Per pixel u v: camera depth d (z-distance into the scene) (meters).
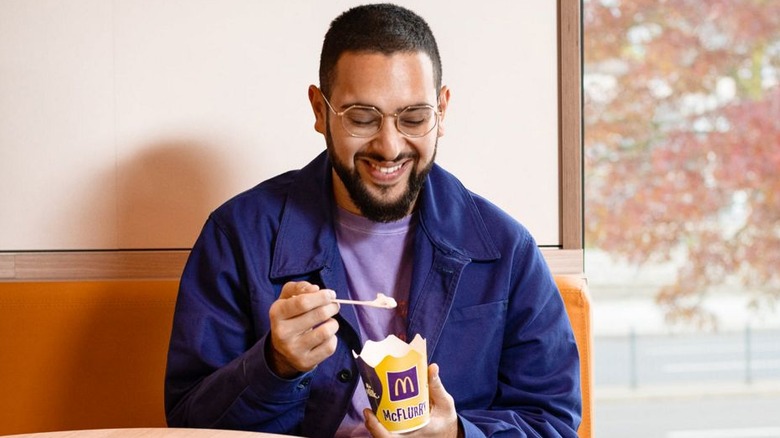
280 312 1.24
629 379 6.25
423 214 1.52
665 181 4.48
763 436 4.86
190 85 1.82
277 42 1.83
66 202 1.82
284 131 1.84
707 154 4.45
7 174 1.81
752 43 4.38
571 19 1.85
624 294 6.61
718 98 4.43
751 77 4.41
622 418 5.30
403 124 1.38
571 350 1.56
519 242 1.55
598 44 4.43
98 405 1.75
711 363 6.43
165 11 1.81
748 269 4.50
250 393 1.33
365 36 1.38
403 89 1.37
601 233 4.54
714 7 4.38
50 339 1.74
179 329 1.51
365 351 1.20
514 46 1.85
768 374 6.21
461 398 1.50
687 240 4.51
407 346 1.21
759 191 4.46
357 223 1.53
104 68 1.81
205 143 1.83
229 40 1.82
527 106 1.86
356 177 1.42
